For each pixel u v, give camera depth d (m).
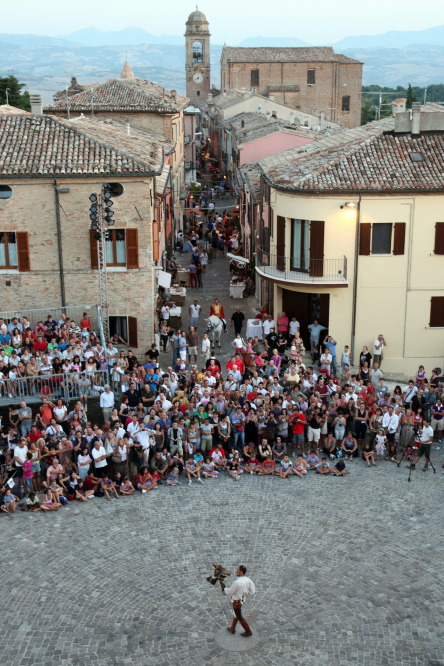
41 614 16.27
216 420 23.73
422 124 32.88
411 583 17.44
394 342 31.94
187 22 126.12
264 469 23.34
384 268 31.03
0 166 28.45
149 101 52.97
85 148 29.80
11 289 29.91
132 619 16.20
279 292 33.06
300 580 17.59
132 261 29.91
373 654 15.00
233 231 58.62
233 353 32.88
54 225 29.31
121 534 19.67
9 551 18.73
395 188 29.77
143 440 22.73
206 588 17.36
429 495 21.77
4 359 25.81
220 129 89.38
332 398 25.19
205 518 20.53
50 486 21.14
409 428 24.38
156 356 28.95
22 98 75.75
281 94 105.25
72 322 28.66
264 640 15.51
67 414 24.33
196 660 14.90
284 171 32.62
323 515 20.62
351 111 111.00
